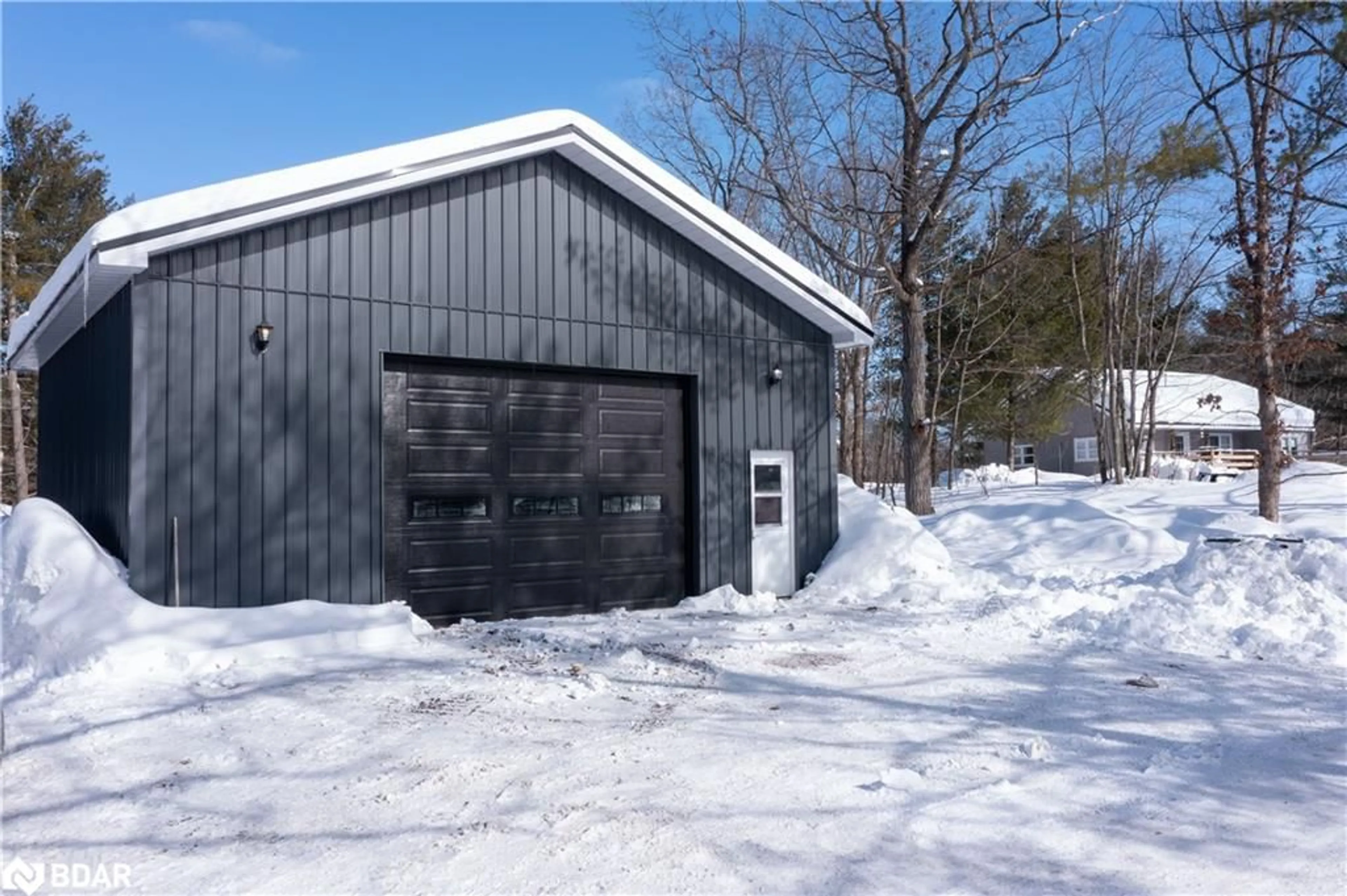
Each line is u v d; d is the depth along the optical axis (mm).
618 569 11852
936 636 9508
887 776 5168
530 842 4336
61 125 30312
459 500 10695
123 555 9023
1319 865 4102
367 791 5000
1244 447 43000
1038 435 34344
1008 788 5035
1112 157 21422
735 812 4707
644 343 12016
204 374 8992
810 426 13547
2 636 7930
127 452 8891
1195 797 4926
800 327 13516
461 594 10641
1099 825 4566
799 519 13344
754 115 22125
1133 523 16391
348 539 9711
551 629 10086
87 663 7434
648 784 5105
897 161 19016
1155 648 8680
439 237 10492
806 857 4184
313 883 3926
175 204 8664
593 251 11656
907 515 14180
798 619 10773
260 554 9180
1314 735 5996
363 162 9609
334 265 9797
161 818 4652
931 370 30234
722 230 12289
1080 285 28266
